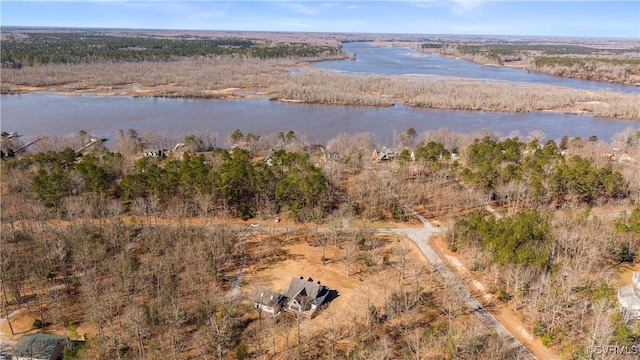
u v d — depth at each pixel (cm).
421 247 11706
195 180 13050
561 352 7944
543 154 16275
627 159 18300
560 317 8675
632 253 10925
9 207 12606
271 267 10750
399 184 15200
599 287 8712
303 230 12581
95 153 17112
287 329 8606
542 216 11381
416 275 10431
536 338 8350
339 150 19462
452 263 10944
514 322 8806
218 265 10431
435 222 13150
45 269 10025
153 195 13025
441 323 8706
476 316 8994
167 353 7950
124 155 17612
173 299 8900
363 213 13475
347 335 8431
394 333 8494
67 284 9656
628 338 7581
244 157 16838
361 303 9400
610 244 10744
